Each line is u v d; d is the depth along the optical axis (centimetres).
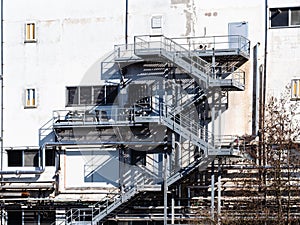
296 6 4516
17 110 4941
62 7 4909
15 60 4966
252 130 4538
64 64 4888
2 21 4994
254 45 4575
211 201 4253
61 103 4872
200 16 4653
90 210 4638
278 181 4106
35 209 4844
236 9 4612
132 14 4766
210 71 4388
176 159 4519
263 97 4534
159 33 4712
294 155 4238
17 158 4934
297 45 4519
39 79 4922
